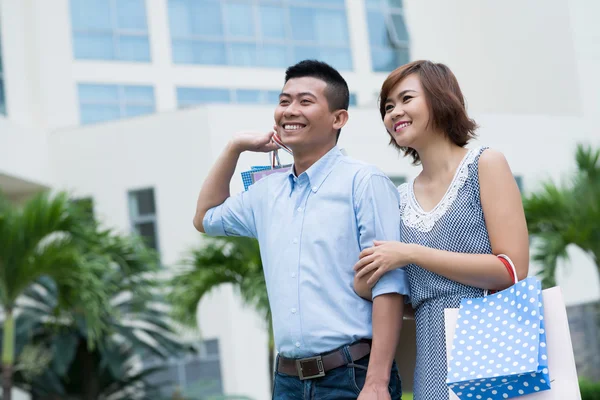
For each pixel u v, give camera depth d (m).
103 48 17.12
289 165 3.50
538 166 17.39
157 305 14.16
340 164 3.18
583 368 16.83
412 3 20.52
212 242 10.12
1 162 14.13
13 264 9.27
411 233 3.08
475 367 2.71
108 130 15.47
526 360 2.65
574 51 18.95
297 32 18.78
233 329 14.56
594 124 18.28
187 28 17.86
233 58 18.11
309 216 3.12
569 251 17.25
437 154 3.09
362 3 19.62
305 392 3.06
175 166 15.05
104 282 10.73
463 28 20.98
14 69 15.97
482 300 2.81
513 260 2.89
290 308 3.08
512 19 20.22
